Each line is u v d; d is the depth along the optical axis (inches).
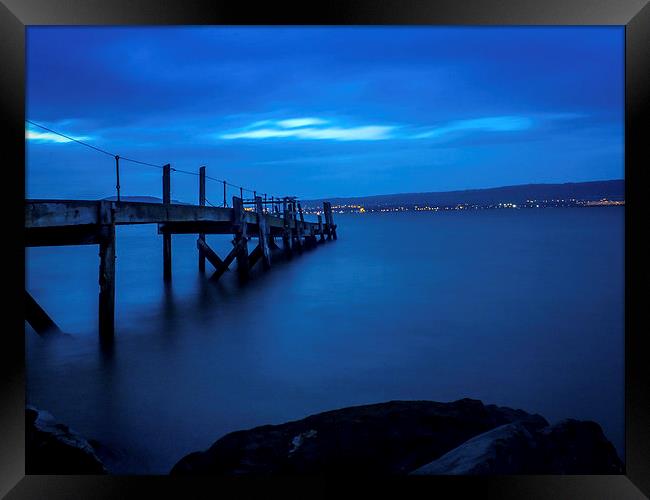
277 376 271.9
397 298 531.2
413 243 1282.0
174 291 548.7
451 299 525.3
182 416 212.7
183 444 187.0
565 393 250.1
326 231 1466.5
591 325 405.4
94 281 622.5
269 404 231.1
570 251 998.4
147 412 216.2
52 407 219.6
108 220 299.3
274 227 912.3
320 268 768.9
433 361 305.7
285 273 706.2
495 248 1090.7
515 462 127.0
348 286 604.1
